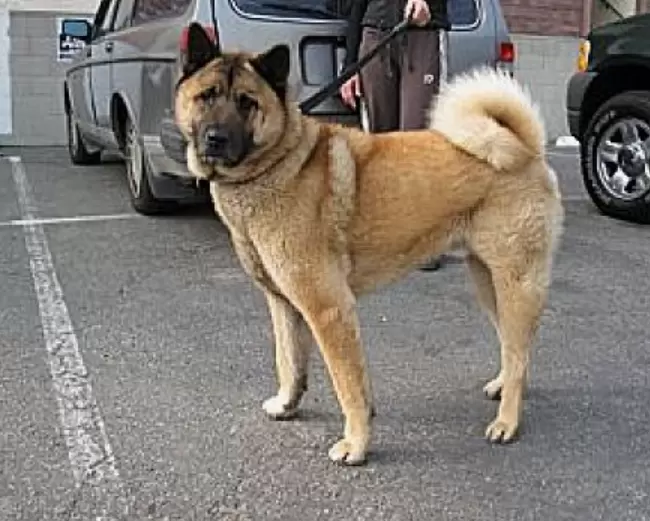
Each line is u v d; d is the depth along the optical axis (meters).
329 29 3.69
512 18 8.30
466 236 2.29
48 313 3.12
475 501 1.95
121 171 6.14
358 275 2.25
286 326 2.29
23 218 4.59
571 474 2.08
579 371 2.71
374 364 2.72
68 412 2.34
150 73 4.02
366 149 2.23
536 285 2.28
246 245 2.20
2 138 7.51
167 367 2.66
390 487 2.00
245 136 2.08
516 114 2.26
